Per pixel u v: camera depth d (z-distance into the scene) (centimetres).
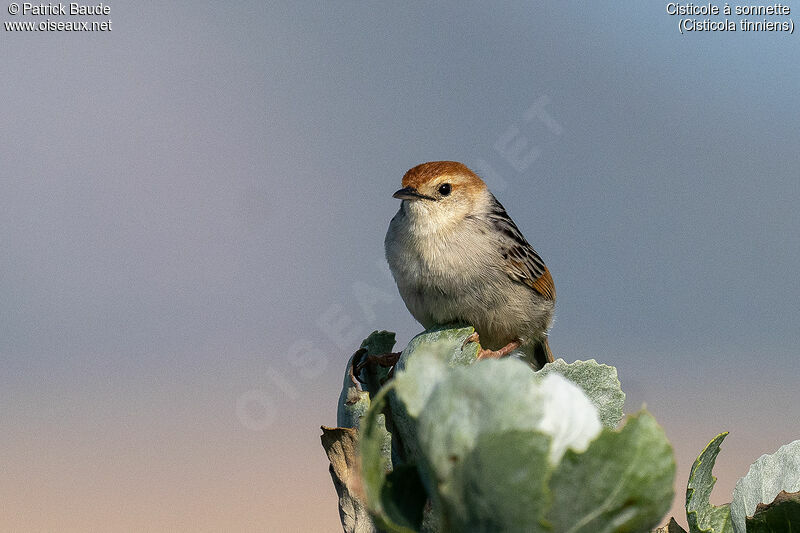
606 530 243
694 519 358
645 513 240
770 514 360
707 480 377
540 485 232
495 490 237
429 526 357
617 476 240
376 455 269
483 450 237
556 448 247
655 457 240
